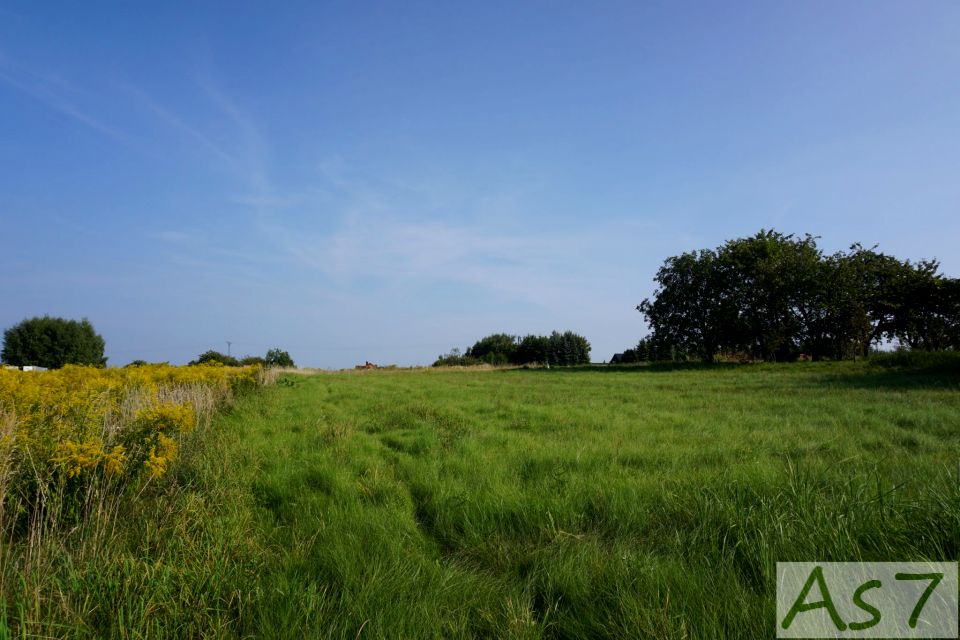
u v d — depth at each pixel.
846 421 9.31
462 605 3.04
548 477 5.54
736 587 2.95
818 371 27.94
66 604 2.66
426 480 5.50
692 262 42.12
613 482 5.25
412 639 2.68
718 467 5.85
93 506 4.01
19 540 3.74
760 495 4.40
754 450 6.79
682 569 3.27
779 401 12.55
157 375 13.20
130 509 4.40
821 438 7.68
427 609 2.94
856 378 20.17
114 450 4.37
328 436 8.16
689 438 7.93
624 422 9.73
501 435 8.34
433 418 10.57
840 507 3.80
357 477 5.79
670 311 43.59
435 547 3.99
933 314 35.38
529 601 3.08
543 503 4.62
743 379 22.94
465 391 17.59
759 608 2.72
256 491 5.21
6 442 4.21
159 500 4.45
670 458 6.48
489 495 4.89
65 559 3.17
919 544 3.27
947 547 3.25
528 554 3.73
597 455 6.66
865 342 39.19
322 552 3.66
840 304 37.44
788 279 37.59
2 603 2.57
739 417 10.07
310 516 4.43
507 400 14.27
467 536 4.17
